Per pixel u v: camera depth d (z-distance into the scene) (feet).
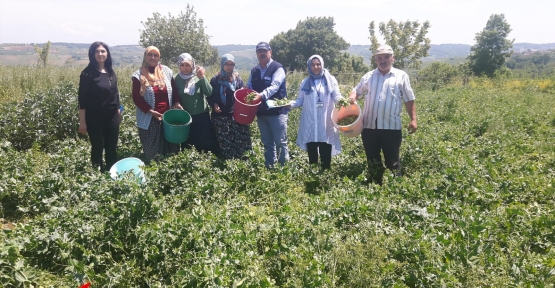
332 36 195.42
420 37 107.14
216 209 15.84
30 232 13.57
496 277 11.48
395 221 14.99
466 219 14.67
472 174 19.17
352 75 86.69
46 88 37.14
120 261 12.76
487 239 13.58
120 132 26.73
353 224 14.88
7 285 11.48
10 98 34.55
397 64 109.91
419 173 20.76
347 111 21.74
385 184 18.47
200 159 20.48
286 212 15.30
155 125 21.59
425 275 11.63
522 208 16.21
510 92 69.41
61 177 17.81
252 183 18.86
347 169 22.02
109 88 20.39
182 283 11.30
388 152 20.67
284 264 12.46
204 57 83.15
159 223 14.19
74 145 24.45
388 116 19.98
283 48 198.08
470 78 97.60
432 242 12.95
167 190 18.97
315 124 20.58
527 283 11.21
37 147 24.31
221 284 10.85
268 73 21.42
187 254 12.28
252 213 15.30
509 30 153.07
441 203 16.43
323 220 14.84
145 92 20.97
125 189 15.99
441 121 38.81
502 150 25.67
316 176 20.27
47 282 12.19
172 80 22.26
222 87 22.13
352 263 12.28
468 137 28.91
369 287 11.62
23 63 49.80
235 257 12.09
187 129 21.48
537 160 24.71
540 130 32.65
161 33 79.10
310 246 12.92
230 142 22.74
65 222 13.91
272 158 22.33
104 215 14.61
